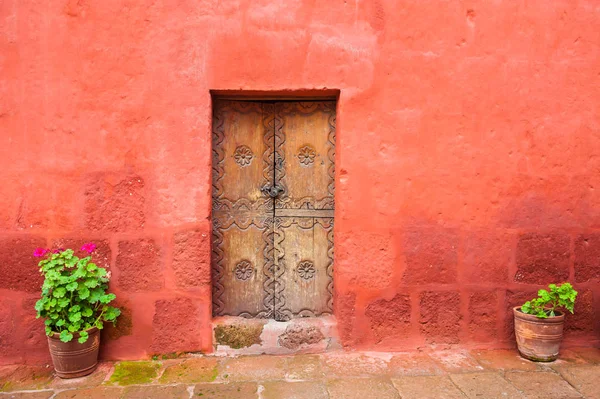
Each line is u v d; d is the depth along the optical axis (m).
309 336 3.76
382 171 3.69
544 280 3.83
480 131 3.73
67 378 3.34
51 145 3.53
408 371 3.43
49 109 3.52
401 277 3.75
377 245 3.71
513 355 3.71
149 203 3.59
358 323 3.76
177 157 3.59
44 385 3.25
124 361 3.61
